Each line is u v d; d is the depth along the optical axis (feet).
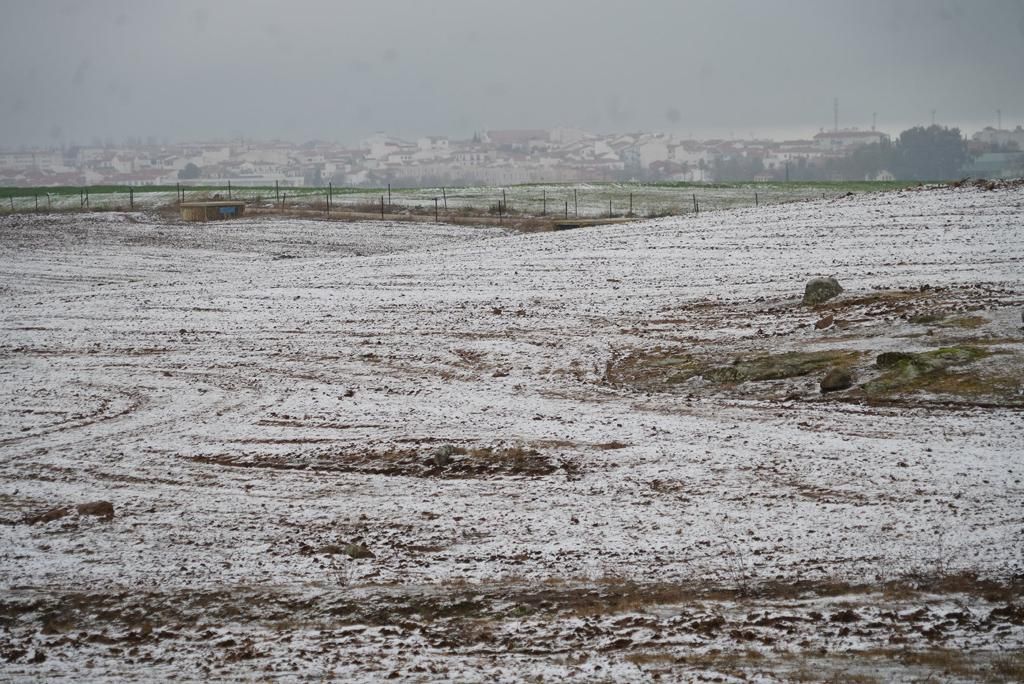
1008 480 66.85
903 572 55.62
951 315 107.04
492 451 80.38
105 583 60.80
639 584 56.90
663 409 89.76
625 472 74.64
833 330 109.50
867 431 78.64
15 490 78.13
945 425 78.38
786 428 81.20
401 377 106.32
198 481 78.38
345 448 84.02
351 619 54.65
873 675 44.37
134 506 73.61
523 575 59.11
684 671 45.78
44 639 53.78
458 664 47.98
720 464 74.49
